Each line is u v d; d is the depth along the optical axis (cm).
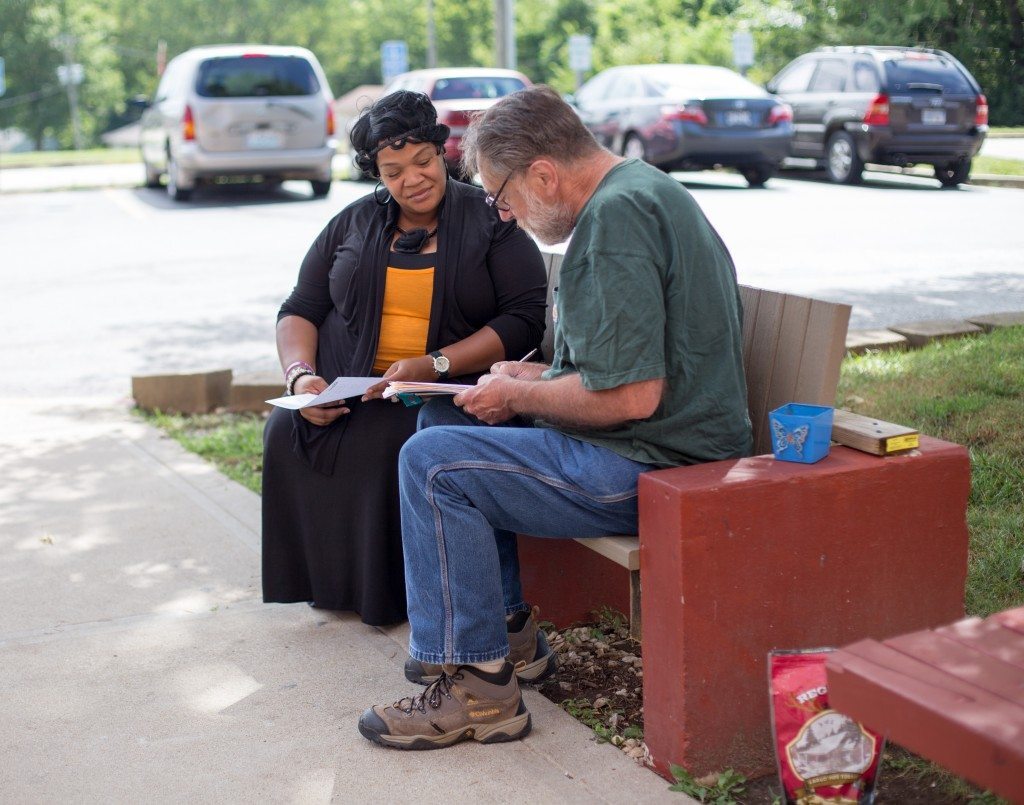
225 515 435
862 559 248
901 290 761
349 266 331
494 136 254
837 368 266
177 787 254
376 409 325
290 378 332
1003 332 576
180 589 369
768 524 238
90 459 509
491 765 259
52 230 1275
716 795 242
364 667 311
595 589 333
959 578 260
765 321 281
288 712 287
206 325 784
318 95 1445
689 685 238
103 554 399
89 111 6378
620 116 1457
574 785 249
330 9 6988
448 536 259
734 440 255
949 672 172
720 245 259
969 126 1359
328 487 329
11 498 459
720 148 1372
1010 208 1149
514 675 270
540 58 5041
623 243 237
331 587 338
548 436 259
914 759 250
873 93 1371
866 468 245
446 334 332
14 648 327
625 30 3812
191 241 1155
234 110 1416
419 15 6962
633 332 236
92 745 273
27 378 664
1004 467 388
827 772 225
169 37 6888
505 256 330
